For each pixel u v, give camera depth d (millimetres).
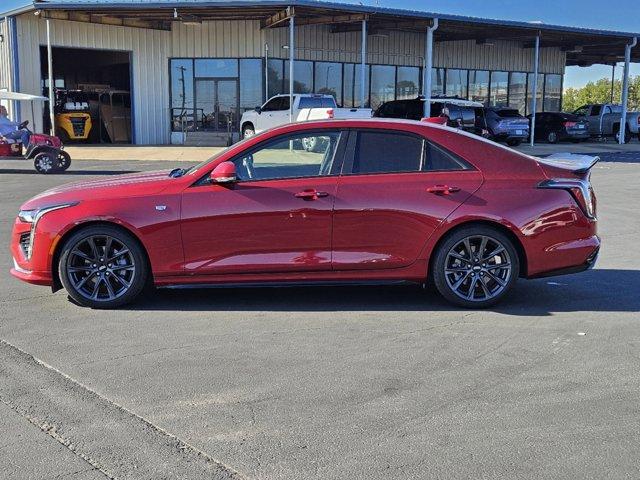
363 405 3961
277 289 6648
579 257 5910
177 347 4949
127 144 28844
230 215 5645
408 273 5848
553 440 3539
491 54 35250
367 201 5688
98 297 5855
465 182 5789
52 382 4285
